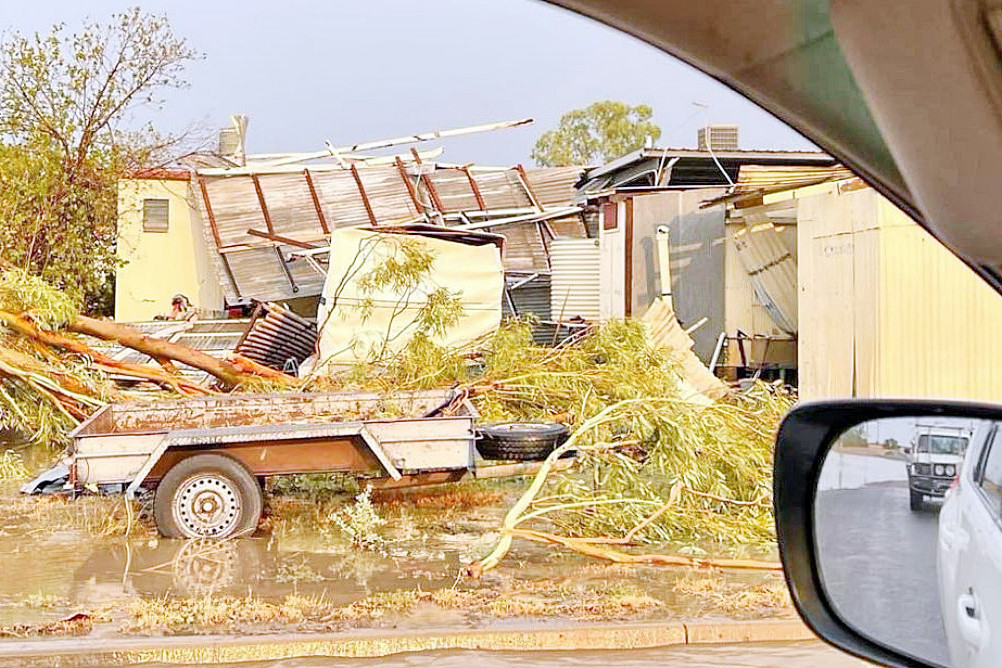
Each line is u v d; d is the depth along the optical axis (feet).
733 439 31.91
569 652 20.34
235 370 47.44
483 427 33.35
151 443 29.94
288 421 36.68
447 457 30.94
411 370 42.65
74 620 21.72
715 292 62.34
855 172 6.08
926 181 5.23
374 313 55.01
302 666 19.49
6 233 64.13
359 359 49.26
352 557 27.86
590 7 5.76
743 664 19.57
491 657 20.04
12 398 43.11
